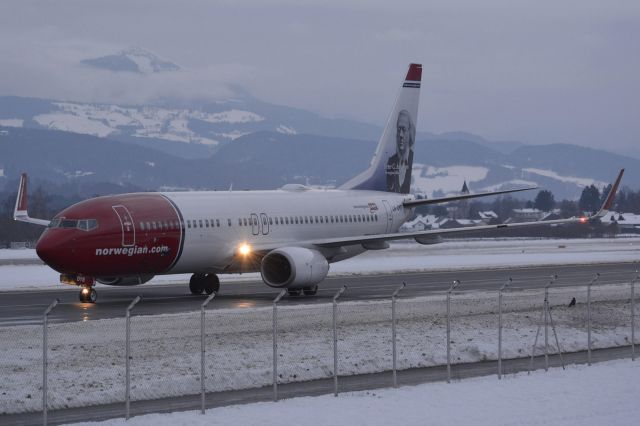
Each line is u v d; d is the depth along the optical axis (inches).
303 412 2390.5
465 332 3506.4
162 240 4534.9
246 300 4512.8
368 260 7662.4
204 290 4938.5
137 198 4591.5
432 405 2481.5
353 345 3184.1
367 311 3900.1
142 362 2847.0
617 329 3777.1
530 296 4586.6
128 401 2301.9
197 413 2378.2
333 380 2780.5
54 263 4286.4
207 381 2669.8
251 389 2657.5
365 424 2289.6
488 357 3179.1
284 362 2915.8
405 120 6067.9
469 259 7824.8
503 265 7047.2
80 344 3080.7
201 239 4699.8
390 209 5851.4
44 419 2219.5
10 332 3304.6
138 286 5374.0
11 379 2630.4
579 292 4842.5
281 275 4845.0
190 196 4817.9
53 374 2682.1
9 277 5999.0
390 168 6003.9
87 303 4352.9
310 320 3622.0
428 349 3196.4
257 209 5029.5
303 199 5344.5
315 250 4923.7
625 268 6776.6
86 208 4392.2
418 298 4473.4
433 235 5108.3
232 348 3063.5
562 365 3031.5
